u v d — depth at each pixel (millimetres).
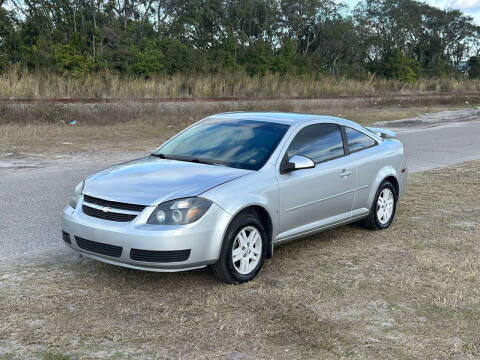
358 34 66875
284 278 4887
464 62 82188
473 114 26859
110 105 18516
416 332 3865
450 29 77188
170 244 4238
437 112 27781
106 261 4484
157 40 46500
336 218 5859
